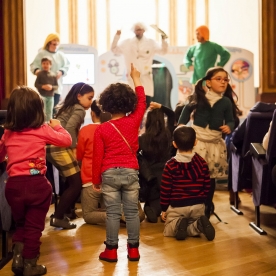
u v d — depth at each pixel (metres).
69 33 7.04
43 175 2.35
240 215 3.68
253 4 6.82
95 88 5.56
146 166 3.48
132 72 2.69
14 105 2.29
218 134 3.48
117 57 5.55
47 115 5.33
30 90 2.33
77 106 3.43
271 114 3.42
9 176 2.32
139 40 5.54
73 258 2.62
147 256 2.64
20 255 2.39
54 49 5.42
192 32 7.18
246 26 6.92
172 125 3.70
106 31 7.18
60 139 2.38
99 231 3.23
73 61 5.52
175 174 3.00
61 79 5.52
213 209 3.55
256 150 3.06
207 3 7.12
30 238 2.32
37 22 6.95
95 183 2.58
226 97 3.52
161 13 7.25
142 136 3.50
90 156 3.42
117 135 2.52
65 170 3.31
